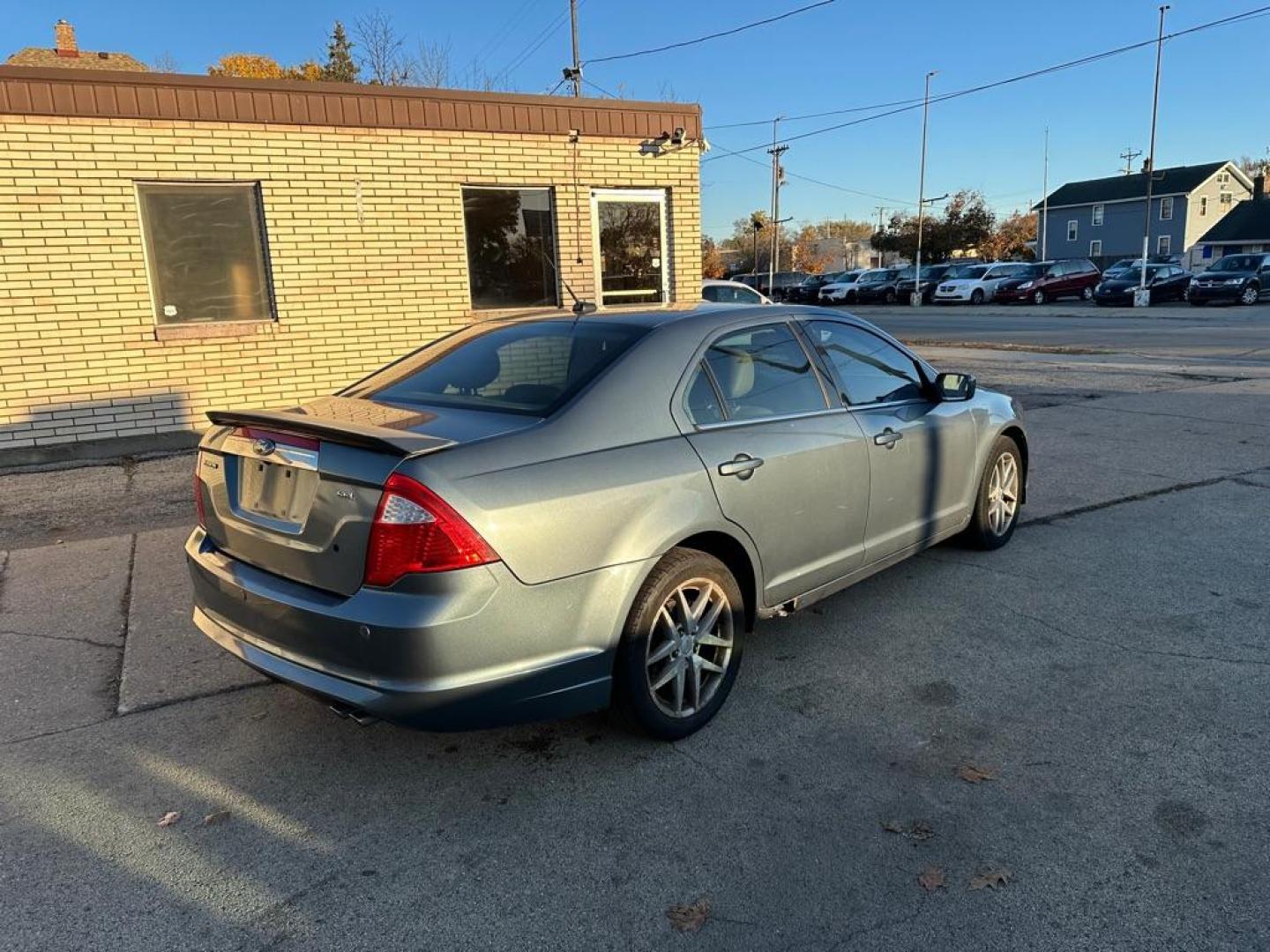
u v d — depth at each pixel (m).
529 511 2.89
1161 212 60.94
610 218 10.62
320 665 2.95
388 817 3.01
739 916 2.53
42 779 3.26
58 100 7.78
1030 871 2.68
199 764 3.35
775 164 51.56
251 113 8.54
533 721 3.02
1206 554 5.43
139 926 2.52
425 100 9.27
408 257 9.48
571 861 2.77
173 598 4.97
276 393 9.05
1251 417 9.88
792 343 4.07
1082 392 11.87
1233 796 3.02
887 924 2.49
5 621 4.66
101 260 8.16
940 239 64.44
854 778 3.18
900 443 4.40
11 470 7.95
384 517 2.78
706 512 3.36
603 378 3.32
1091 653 4.12
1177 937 2.41
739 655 3.64
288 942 2.45
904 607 4.70
